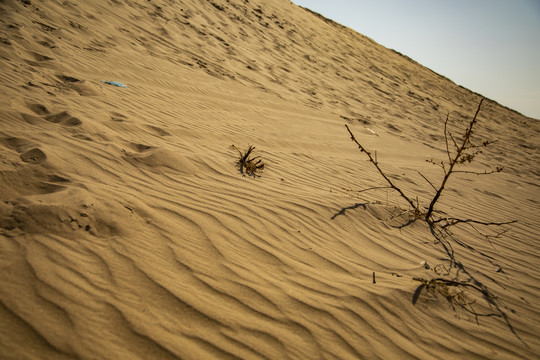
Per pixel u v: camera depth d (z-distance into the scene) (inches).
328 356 63.6
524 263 126.7
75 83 205.5
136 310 62.9
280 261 91.2
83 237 79.0
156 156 134.5
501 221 173.0
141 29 391.5
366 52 947.3
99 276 69.2
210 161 151.3
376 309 79.7
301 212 122.4
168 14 472.1
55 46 256.2
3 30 239.9
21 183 92.7
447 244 131.3
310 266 92.7
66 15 326.3
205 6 585.0
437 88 914.1
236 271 82.0
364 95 559.8
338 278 89.6
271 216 114.2
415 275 100.6
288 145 227.1
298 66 553.0
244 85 368.5
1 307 56.1
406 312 81.6
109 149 131.3
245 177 146.0
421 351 70.9
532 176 342.0
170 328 60.9
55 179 100.2
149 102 221.9
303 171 178.4
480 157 387.5
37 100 161.5
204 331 62.1
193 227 95.9
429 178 235.9
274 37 633.6
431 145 389.1
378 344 69.8
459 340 77.0
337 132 313.4
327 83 538.6
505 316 89.5
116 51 303.4
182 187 121.0
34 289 61.6
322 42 779.4
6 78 175.2
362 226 127.3
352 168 209.9
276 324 68.1
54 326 55.3
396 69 920.3
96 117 163.8
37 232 75.7
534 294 104.3
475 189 234.7
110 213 88.0
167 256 81.0
